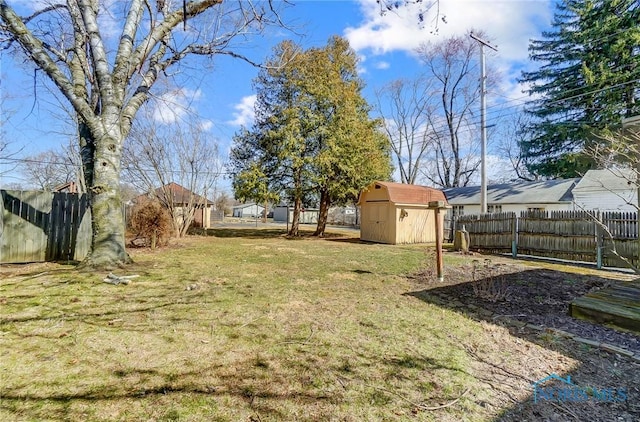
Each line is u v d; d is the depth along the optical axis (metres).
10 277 4.85
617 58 15.59
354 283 5.38
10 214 6.13
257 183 14.36
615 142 3.62
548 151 18.38
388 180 18.89
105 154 5.59
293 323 3.38
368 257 8.65
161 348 2.68
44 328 2.96
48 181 21.86
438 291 4.97
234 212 54.47
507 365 2.66
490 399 2.16
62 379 2.15
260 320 3.43
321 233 17.11
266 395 2.08
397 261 7.98
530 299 4.59
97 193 5.57
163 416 1.82
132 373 2.27
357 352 2.76
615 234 7.64
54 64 5.34
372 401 2.07
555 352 2.92
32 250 6.33
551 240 8.88
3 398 1.91
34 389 2.02
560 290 5.12
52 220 6.59
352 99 15.48
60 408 1.85
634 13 14.88
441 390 2.24
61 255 6.68
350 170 14.22
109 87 5.59
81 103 5.41
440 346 2.96
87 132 6.15
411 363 2.61
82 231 6.95
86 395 1.98
